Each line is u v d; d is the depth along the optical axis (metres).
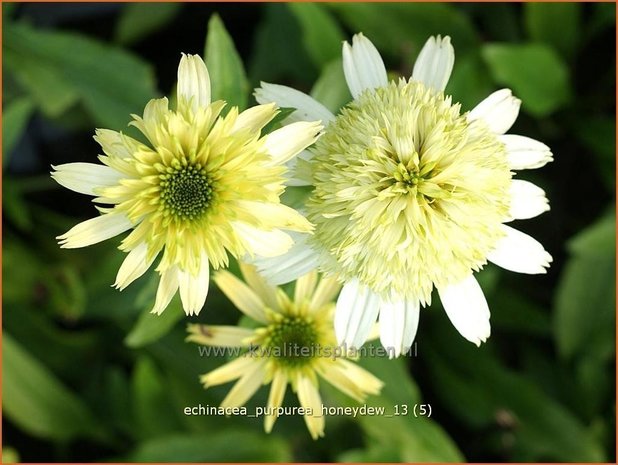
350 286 0.28
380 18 0.45
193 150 0.25
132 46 0.52
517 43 0.50
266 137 0.25
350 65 0.28
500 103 0.28
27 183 0.47
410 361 0.47
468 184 0.26
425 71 0.28
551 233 0.50
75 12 0.51
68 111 0.49
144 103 0.43
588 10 0.52
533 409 0.43
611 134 0.48
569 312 0.47
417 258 0.27
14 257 0.45
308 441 0.44
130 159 0.25
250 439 0.41
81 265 0.46
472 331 0.28
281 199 0.28
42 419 0.43
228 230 0.25
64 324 0.48
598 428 0.46
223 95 0.29
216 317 0.40
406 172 0.26
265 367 0.31
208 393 0.41
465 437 0.49
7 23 0.43
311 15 0.42
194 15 0.52
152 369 0.42
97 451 0.49
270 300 0.31
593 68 0.52
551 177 0.51
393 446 0.40
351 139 0.27
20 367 0.43
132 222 0.25
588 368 0.47
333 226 0.27
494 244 0.27
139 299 0.30
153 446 0.40
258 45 0.48
